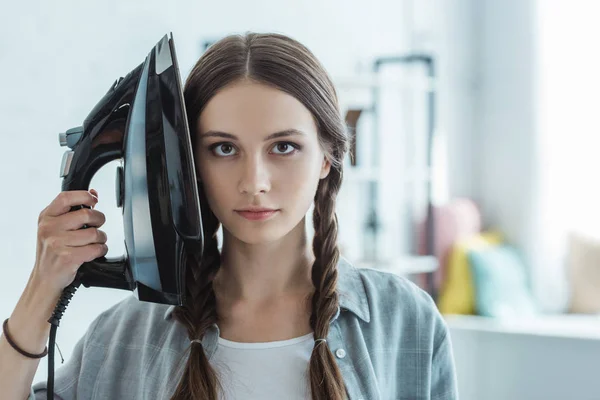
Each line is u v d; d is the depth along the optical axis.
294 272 0.87
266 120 0.74
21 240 1.91
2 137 1.84
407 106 3.18
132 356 0.90
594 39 3.35
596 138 3.35
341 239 2.84
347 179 2.77
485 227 3.68
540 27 3.46
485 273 2.99
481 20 3.70
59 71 1.99
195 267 0.86
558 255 3.40
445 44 3.53
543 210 3.44
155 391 0.87
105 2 2.11
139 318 0.92
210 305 0.86
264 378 0.82
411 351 0.92
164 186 0.74
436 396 0.93
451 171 3.59
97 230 0.79
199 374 0.80
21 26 1.88
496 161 3.65
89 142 0.79
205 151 0.77
